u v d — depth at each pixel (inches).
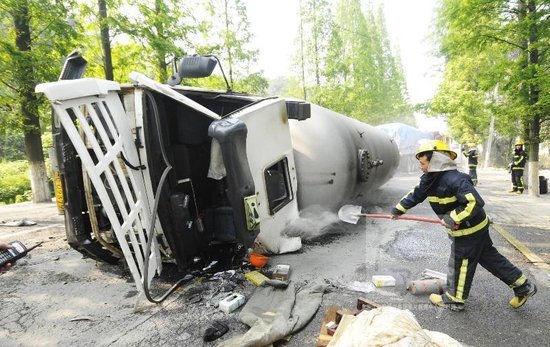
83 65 133.2
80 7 349.4
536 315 110.5
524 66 317.1
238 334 101.7
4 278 149.2
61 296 131.0
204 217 152.3
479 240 107.2
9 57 309.7
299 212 187.2
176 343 98.4
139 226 121.6
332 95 722.2
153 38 379.6
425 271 142.7
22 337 104.3
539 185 350.6
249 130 139.6
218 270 150.8
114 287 138.3
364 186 238.4
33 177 380.2
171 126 144.8
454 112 777.6
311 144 186.4
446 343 72.9
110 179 110.9
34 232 231.6
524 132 353.1
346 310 103.2
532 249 174.4
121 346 97.7
